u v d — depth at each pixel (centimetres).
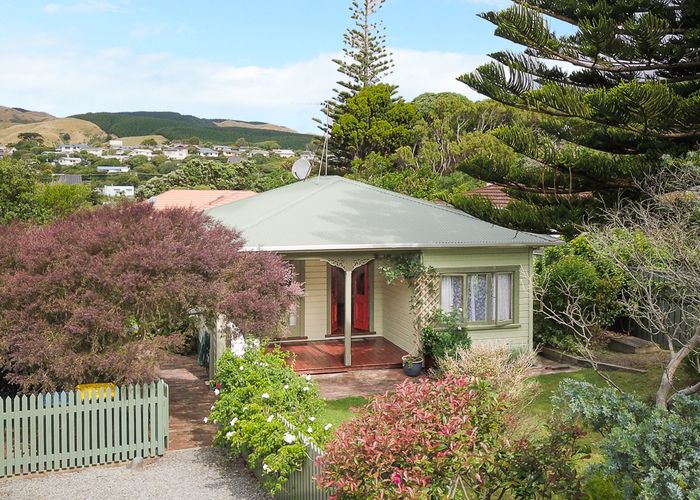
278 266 1171
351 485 526
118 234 995
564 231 1266
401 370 1493
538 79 1330
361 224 1543
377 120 4884
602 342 1600
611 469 543
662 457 536
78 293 952
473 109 4550
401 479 520
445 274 1499
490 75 1278
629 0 1173
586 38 1112
